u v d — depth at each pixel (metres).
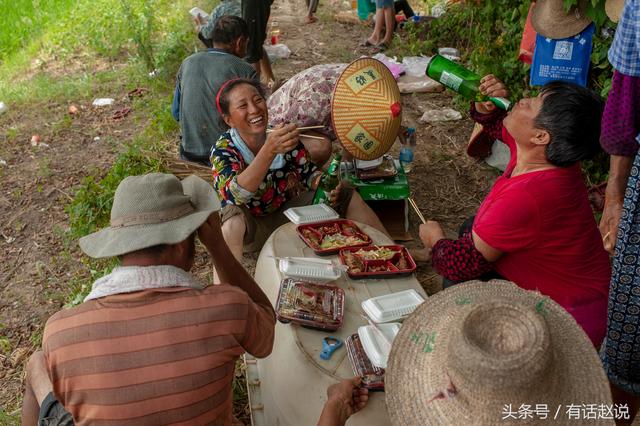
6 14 9.30
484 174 4.93
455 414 1.66
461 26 7.09
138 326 1.84
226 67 4.55
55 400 2.31
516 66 5.35
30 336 3.72
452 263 2.57
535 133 2.32
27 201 4.99
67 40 8.37
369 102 3.37
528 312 1.59
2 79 7.38
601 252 2.57
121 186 1.96
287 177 3.74
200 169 4.54
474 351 1.54
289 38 8.34
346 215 3.82
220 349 1.89
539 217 2.36
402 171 4.16
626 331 2.33
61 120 6.27
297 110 4.34
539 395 1.57
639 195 2.16
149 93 6.73
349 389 2.21
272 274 3.02
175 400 1.85
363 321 2.66
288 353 2.54
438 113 5.79
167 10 9.23
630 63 2.24
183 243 1.99
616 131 2.41
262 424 2.77
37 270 4.25
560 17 4.06
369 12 8.64
